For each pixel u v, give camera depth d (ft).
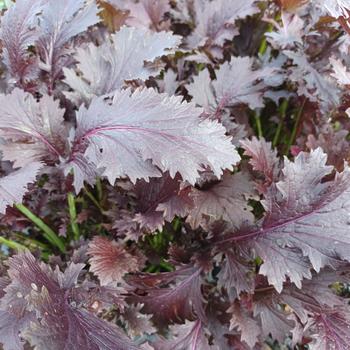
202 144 0.92
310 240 1.03
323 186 1.05
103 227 1.42
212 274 1.43
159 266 1.46
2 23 1.24
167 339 1.17
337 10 1.19
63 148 1.15
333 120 1.51
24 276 0.94
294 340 1.17
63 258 1.40
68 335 0.90
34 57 1.26
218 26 1.54
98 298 1.05
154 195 1.19
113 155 0.96
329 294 1.15
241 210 1.14
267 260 1.07
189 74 1.60
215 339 1.22
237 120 1.47
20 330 0.95
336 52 1.49
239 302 1.21
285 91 1.51
